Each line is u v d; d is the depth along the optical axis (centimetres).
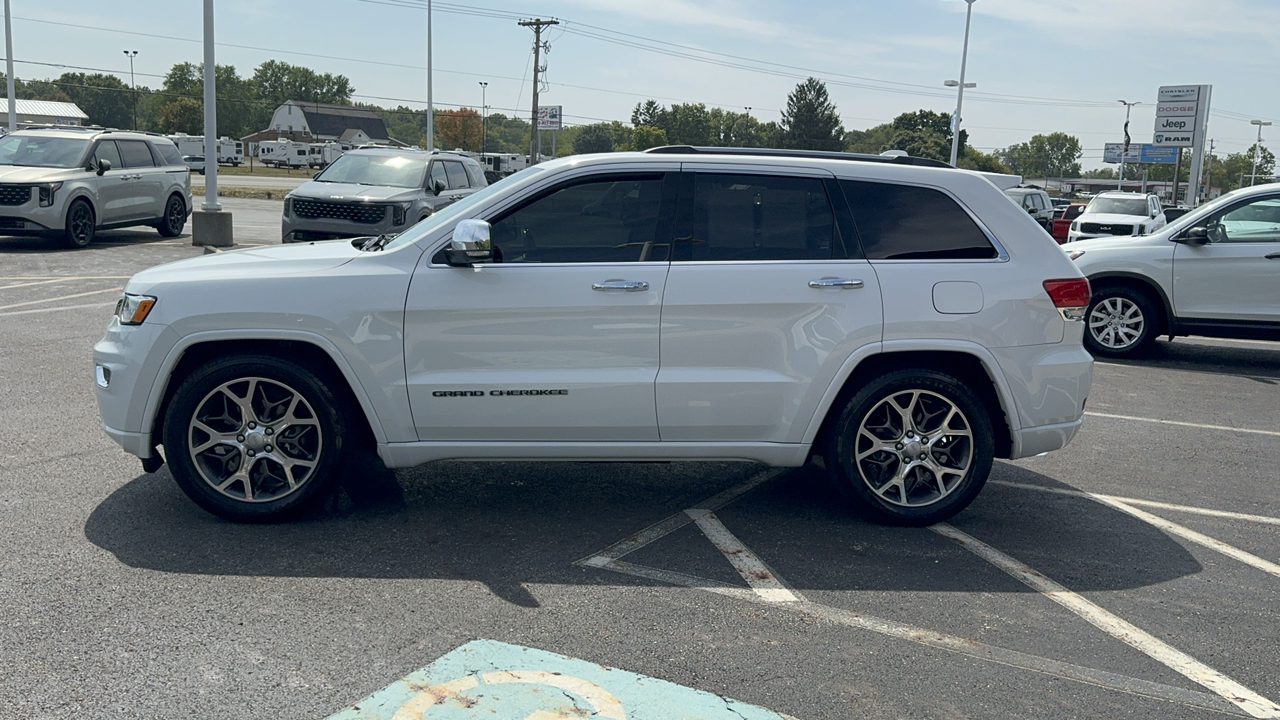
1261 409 823
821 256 485
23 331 957
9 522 470
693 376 476
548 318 470
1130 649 376
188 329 462
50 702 311
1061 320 495
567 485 564
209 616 377
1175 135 5047
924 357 502
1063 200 4544
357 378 467
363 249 513
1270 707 337
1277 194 1006
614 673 343
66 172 1656
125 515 485
